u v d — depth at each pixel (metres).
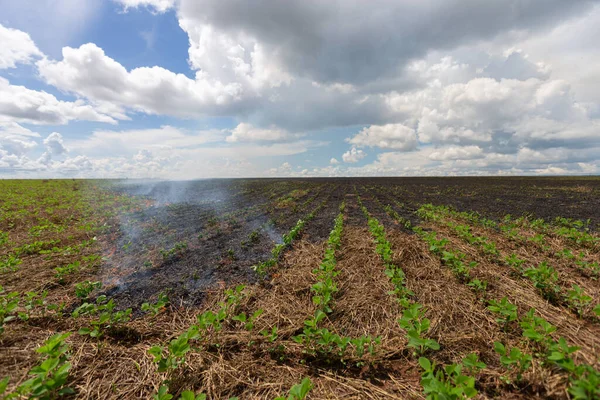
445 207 12.84
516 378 2.41
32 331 3.22
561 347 2.26
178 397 2.46
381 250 5.57
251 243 7.37
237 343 3.18
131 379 2.63
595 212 11.78
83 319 3.57
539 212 11.95
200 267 5.59
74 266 4.94
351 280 4.86
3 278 4.77
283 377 2.70
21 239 7.54
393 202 15.80
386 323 3.56
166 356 2.89
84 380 2.59
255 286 4.67
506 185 30.11
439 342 3.08
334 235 6.96
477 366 2.34
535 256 5.86
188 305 4.08
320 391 2.49
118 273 5.27
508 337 3.11
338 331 3.45
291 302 4.19
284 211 12.87
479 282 4.11
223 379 2.64
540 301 3.90
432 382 2.02
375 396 2.43
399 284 4.30
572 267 5.16
